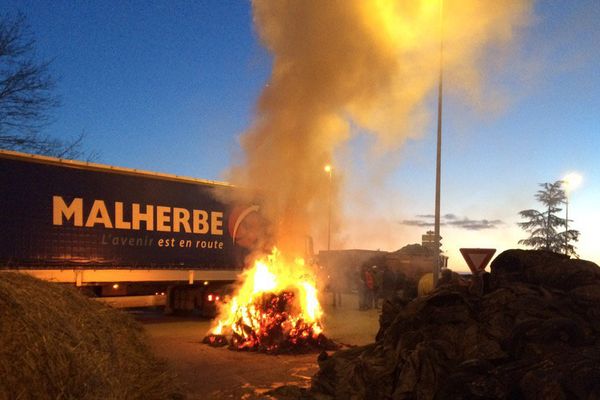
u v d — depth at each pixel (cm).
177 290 1537
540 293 646
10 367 298
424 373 552
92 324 402
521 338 551
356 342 1176
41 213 1182
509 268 726
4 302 320
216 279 1507
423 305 659
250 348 1038
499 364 548
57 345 323
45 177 1193
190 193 1465
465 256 864
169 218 1416
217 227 1516
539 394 464
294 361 948
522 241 2362
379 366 607
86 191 1259
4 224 1127
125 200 1331
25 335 312
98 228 1277
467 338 589
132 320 484
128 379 407
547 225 2347
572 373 469
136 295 1429
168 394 472
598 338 558
